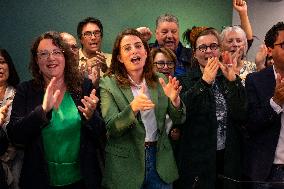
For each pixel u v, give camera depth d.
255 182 2.38
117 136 2.33
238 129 2.53
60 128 2.26
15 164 2.52
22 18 3.85
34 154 2.22
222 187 2.51
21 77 3.89
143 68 2.49
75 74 2.39
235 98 2.39
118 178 2.30
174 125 2.52
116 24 4.08
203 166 2.46
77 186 2.32
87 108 2.21
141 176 2.31
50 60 2.28
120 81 2.42
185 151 2.51
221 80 2.59
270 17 4.36
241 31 3.16
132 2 4.11
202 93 2.45
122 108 2.35
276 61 2.35
